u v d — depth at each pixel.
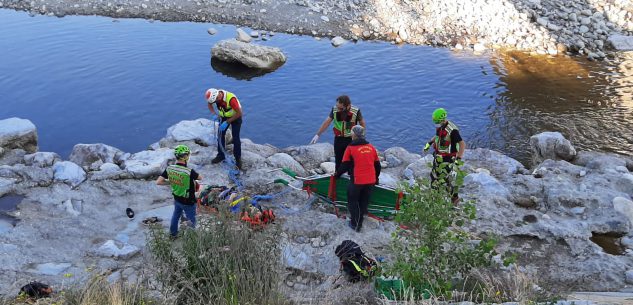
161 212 9.46
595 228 9.16
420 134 15.04
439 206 5.95
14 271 7.92
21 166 10.51
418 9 22.81
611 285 7.81
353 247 7.60
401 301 5.92
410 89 17.36
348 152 8.65
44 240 8.68
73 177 10.22
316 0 23.84
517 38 20.94
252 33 21.27
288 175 10.64
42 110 15.77
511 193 10.10
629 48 20.44
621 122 15.29
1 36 20.61
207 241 6.64
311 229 8.95
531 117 15.67
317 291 7.07
